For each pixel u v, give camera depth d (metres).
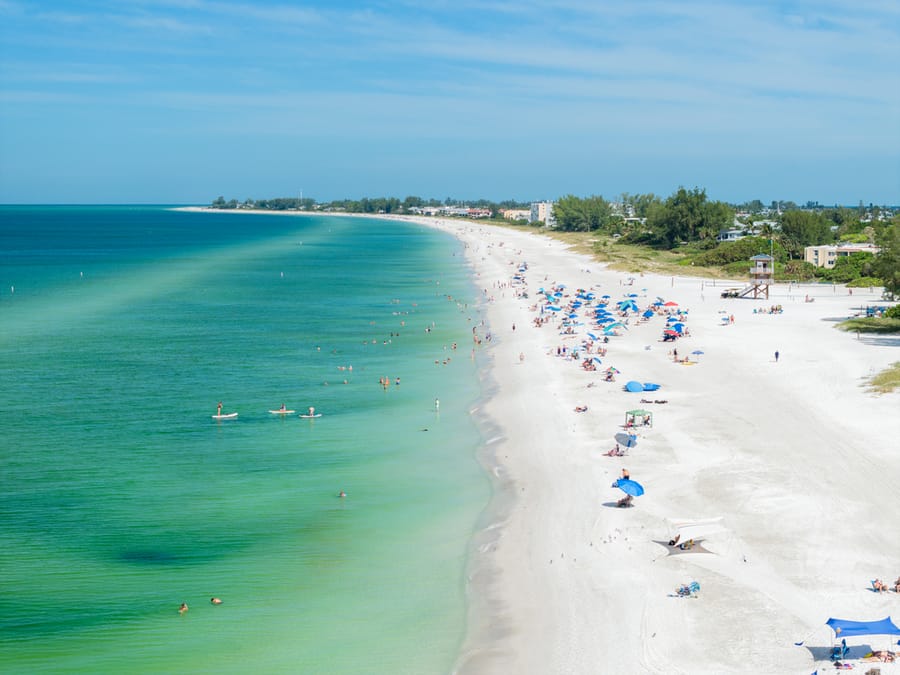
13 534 51.62
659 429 70.62
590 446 67.00
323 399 84.44
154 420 76.44
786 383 84.00
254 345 113.44
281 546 50.53
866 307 133.25
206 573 47.12
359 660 38.81
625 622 41.16
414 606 43.62
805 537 49.47
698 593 43.50
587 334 113.81
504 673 37.56
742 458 62.75
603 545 49.50
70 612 42.78
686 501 55.28
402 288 178.50
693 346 105.00
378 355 106.69
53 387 88.44
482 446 69.06
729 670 36.91
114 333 122.75
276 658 38.97
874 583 43.28
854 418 71.38
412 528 53.12
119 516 54.56
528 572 46.88
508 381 90.50
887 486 56.59
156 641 40.31
